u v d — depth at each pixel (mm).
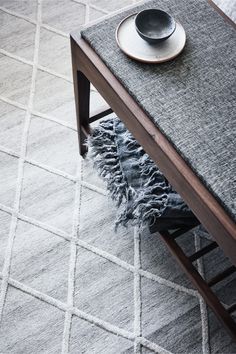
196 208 892
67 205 1294
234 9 1109
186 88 950
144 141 958
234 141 889
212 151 878
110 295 1170
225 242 850
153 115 918
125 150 1127
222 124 908
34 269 1198
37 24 1642
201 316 1146
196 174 866
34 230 1252
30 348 1101
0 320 1129
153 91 947
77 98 1196
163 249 1231
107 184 1144
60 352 1100
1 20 1646
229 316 1045
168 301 1165
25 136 1403
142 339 1116
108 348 1106
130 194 1087
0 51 1571
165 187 1062
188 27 1034
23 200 1295
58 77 1527
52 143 1397
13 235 1242
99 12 1689
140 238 1245
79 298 1164
